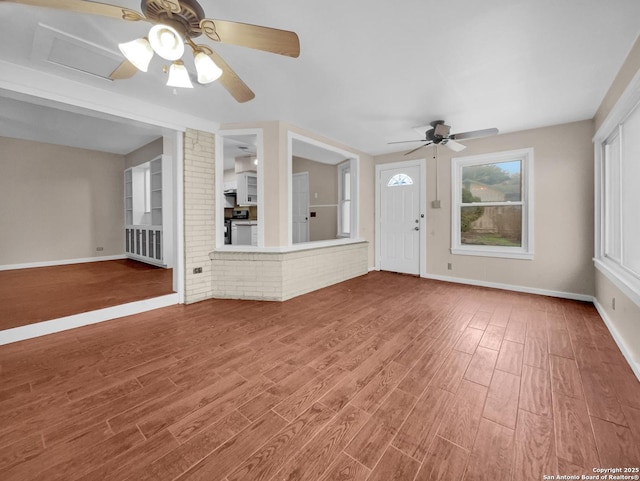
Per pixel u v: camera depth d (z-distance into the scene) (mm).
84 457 1268
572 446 1336
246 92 1920
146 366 2061
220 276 3742
